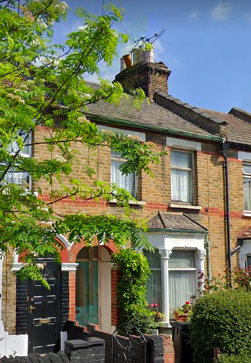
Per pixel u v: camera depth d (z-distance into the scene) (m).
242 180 15.75
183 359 9.31
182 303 13.70
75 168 12.12
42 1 6.20
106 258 13.45
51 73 6.36
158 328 12.59
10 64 6.02
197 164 14.75
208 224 14.63
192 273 14.05
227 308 8.61
